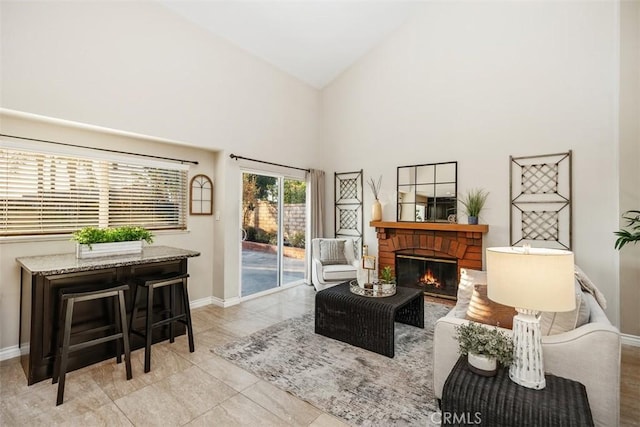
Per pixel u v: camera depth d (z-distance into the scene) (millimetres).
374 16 4453
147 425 1828
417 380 2301
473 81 4195
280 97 4922
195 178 4020
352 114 5383
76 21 2793
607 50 3344
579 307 1729
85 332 2355
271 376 2359
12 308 2680
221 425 1829
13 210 2695
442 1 4430
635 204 3068
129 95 3141
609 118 3328
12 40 2457
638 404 2037
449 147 4387
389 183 4957
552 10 3656
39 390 2174
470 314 2033
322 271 4461
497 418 1363
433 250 4457
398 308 2756
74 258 2633
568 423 1246
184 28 3615
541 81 3715
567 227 3549
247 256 4430
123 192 3383
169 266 3072
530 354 1473
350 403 2027
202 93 3807
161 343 2963
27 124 2719
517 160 3865
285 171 5016
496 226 4004
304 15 4043
